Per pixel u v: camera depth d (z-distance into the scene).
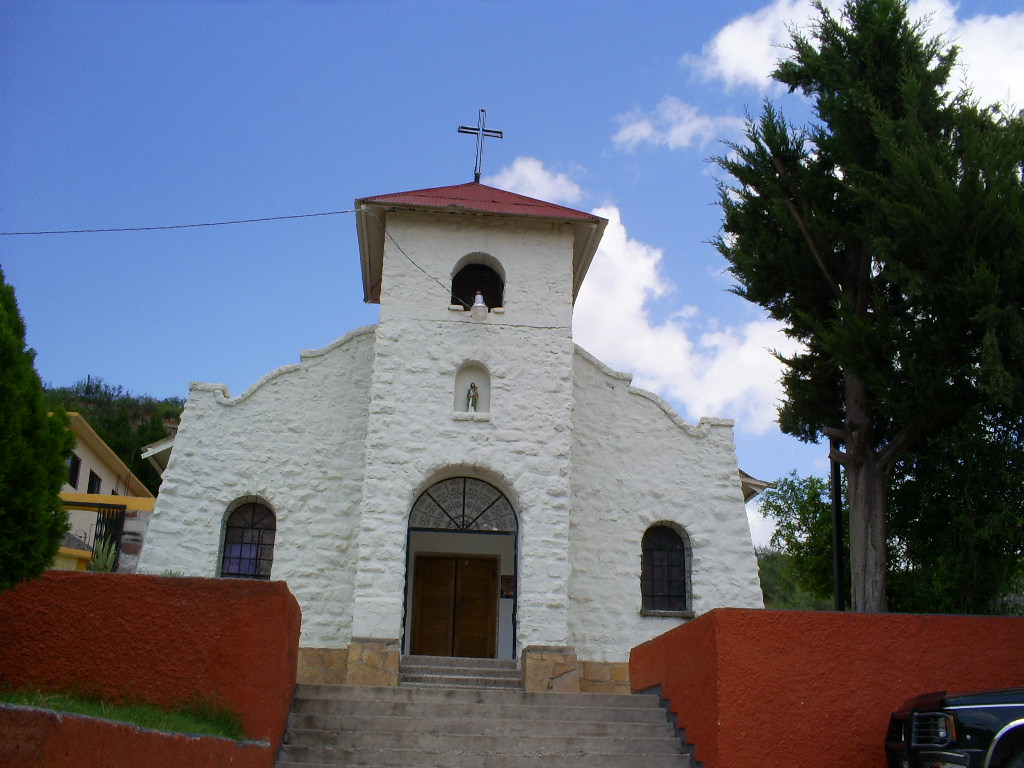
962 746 7.88
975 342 14.38
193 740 7.32
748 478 20.25
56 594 9.52
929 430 15.38
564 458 16.86
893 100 16.45
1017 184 14.02
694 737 10.17
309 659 16.34
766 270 16.98
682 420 18.45
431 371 17.14
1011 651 9.68
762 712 9.27
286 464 17.38
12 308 7.34
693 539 17.77
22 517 7.01
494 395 17.11
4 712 5.10
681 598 17.73
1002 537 15.34
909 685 9.48
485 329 17.50
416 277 17.69
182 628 9.52
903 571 16.92
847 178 16.50
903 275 14.60
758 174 17.41
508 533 17.17
